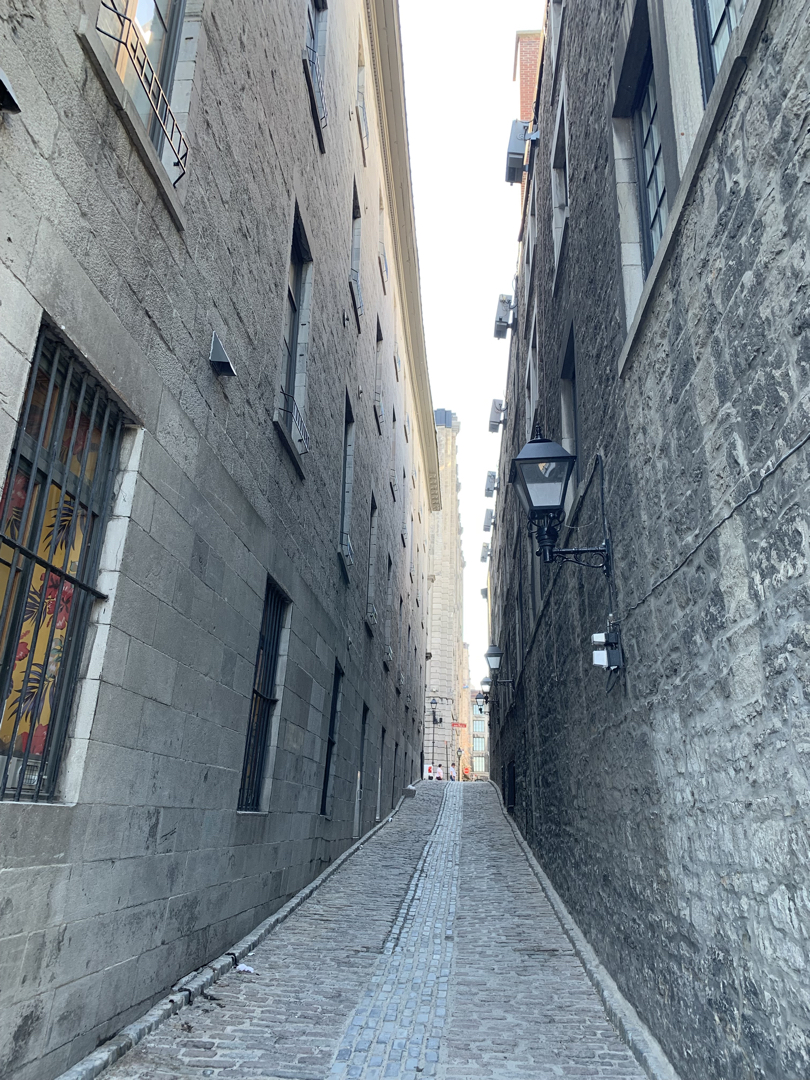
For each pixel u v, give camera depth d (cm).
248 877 641
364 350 1400
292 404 805
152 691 446
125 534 409
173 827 479
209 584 541
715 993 332
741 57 292
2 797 318
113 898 400
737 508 309
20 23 311
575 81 780
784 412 265
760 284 283
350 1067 397
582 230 714
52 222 337
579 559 700
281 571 740
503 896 898
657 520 433
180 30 523
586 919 666
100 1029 387
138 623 427
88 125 369
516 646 1603
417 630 2850
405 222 2112
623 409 517
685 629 382
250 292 639
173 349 477
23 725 341
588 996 533
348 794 1179
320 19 1025
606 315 585
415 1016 480
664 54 438
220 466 565
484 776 6312
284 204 757
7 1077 307
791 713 260
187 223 496
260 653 708
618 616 535
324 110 945
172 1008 455
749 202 293
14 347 306
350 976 562
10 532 326
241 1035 432
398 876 1016
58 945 346
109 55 413
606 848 580
